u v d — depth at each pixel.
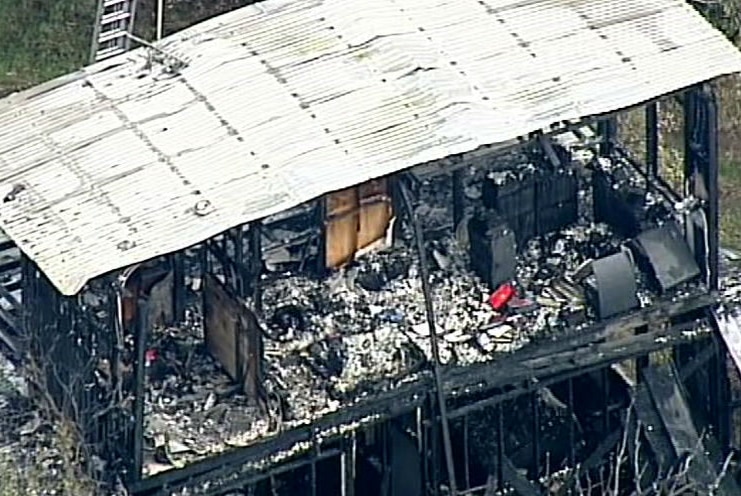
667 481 90.12
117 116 88.81
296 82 89.00
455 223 95.44
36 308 90.69
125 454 83.44
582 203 97.94
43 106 90.56
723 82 130.00
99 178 85.25
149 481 82.38
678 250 92.50
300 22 92.75
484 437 94.44
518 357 88.69
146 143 86.81
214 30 93.31
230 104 88.25
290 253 95.44
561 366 89.62
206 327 89.31
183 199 83.44
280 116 87.12
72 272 80.38
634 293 90.88
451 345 89.25
